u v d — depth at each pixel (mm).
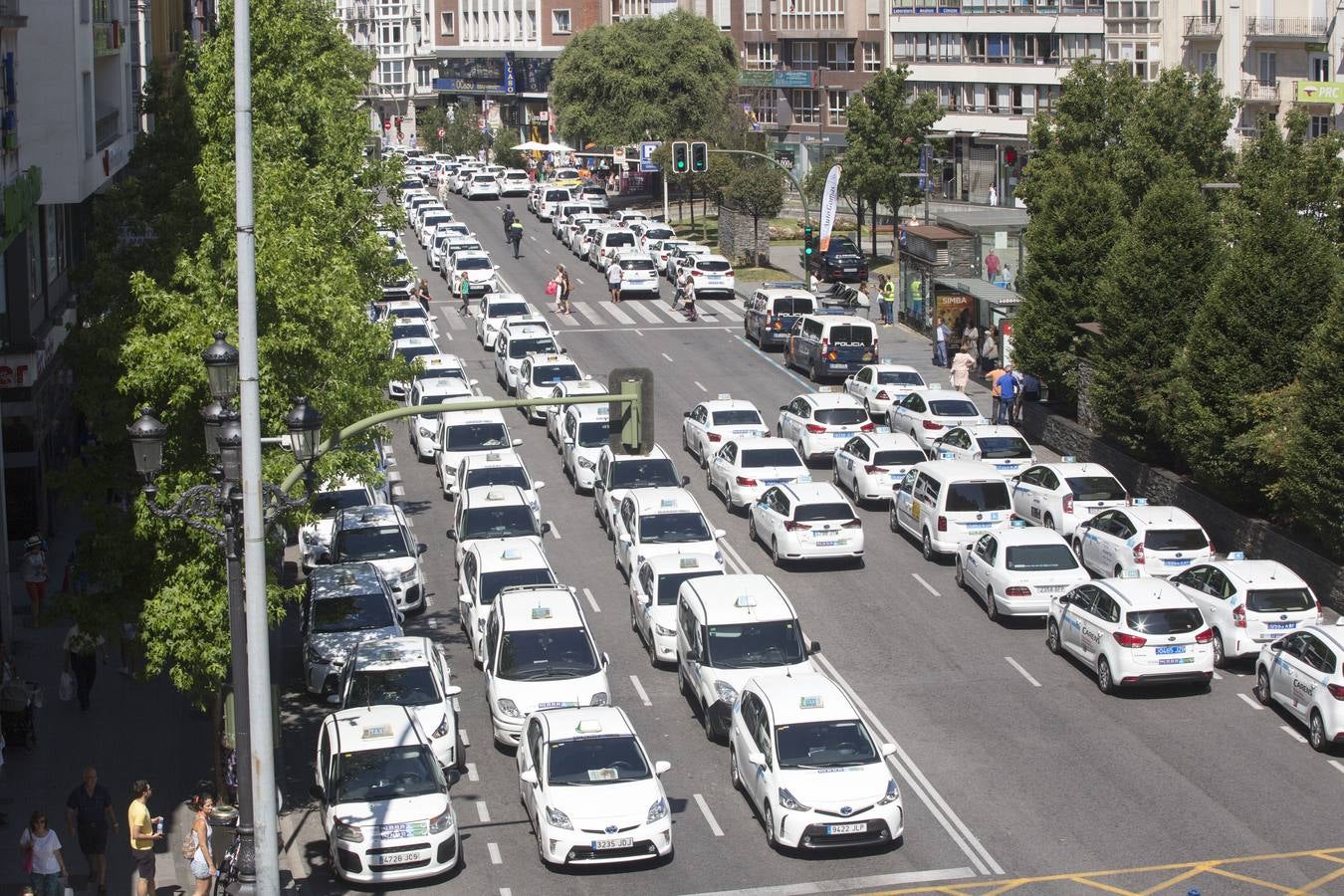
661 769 30547
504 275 104062
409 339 71250
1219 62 105188
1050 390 64875
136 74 62438
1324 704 34656
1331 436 42719
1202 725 36562
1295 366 47594
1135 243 54812
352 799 29641
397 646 36375
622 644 42625
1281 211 48375
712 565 41875
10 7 40312
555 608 37562
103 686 40125
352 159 51219
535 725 32062
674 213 135500
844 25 141750
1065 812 31922
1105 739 35719
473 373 76500
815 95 145500
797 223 125875
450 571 49156
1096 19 118938
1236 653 39688
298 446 25312
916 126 101875
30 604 46031
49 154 46562
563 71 139125
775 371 75750
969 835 30984
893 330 84312
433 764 30562
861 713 37312
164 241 37094
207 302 32281
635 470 52375
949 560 49281
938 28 132375
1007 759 34656
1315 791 32844
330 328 33281
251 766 24391
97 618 32406
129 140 60312
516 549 43125
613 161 142250
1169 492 53031
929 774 33938
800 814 29781
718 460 55938
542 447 64125
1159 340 54188
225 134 43094
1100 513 47188
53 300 55312
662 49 135375
